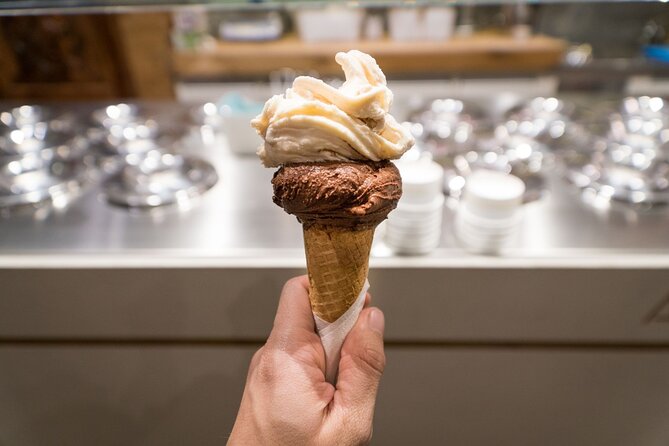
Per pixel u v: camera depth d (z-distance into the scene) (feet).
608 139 1.94
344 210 0.83
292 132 0.83
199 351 1.49
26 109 2.34
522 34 3.17
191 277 1.33
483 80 3.12
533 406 1.57
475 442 1.66
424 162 1.44
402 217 1.32
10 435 1.64
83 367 1.51
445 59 3.04
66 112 2.34
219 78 3.11
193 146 2.02
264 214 1.54
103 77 2.72
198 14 3.01
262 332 1.45
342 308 0.97
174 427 1.65
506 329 1.42
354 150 0.85
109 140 2.03
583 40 3.05
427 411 1.60
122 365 1.51
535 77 3.08
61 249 1.37
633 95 2.48
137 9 1.55
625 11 2.88
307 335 0.95
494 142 1.97
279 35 3.25
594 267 1.28
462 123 2.16
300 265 1.32
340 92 0.84
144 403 1.60
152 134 2.10
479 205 1.32
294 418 0.84
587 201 1.55
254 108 1.92
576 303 1.35
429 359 1.49
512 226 1.34
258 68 3.06
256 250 1.38
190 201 1.60
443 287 1.35
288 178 0.83
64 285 1.34
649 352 1.43
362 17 3.06
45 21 2.46
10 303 1.37
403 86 3.12
